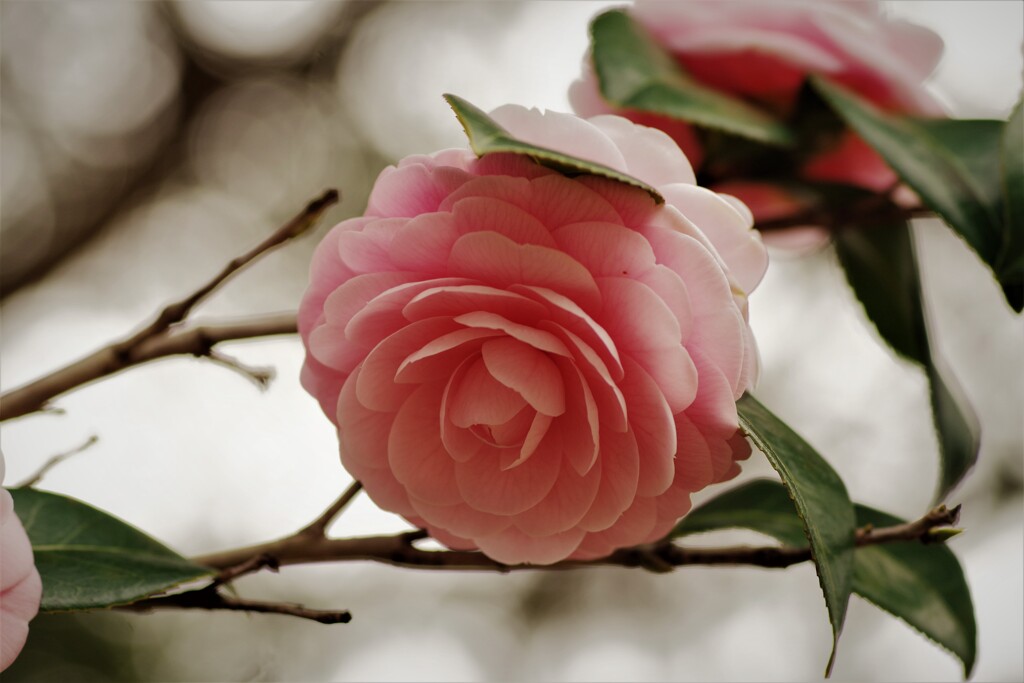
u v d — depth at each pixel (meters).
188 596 0.58
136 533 0.59
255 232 1.59
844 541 0.55
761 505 0.63
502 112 0.54
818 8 0.63
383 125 1.58
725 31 0.63
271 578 1.48
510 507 0.57
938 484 0.66
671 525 0.56
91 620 1.27
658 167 0.55
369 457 0.57
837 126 0.64
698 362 0.54
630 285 0.54
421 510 0.57
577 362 0.55
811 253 0.69
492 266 0.55
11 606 0.54
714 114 0.62
